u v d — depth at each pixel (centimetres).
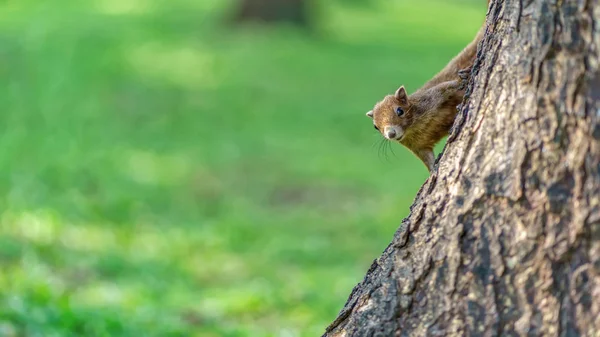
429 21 4297
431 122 623
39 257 1298
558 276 479
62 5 4166
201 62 3034
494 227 498
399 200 1705
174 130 2267
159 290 1220
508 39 498
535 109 483
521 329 488
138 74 2817
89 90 2538
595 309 470
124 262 1321
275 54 3184
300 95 2683
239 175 1920
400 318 532
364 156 2089
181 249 1439
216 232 1521
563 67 475
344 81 2892
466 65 632
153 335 984
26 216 1439
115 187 1722
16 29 3403
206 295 1205
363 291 559
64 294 1114
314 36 3553
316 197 1780
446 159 526
